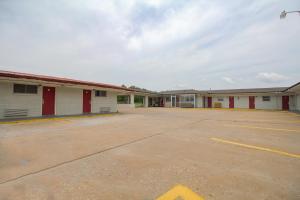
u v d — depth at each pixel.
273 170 3.23
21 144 4.88
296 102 21.25
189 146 4.85
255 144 5.12
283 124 9.43
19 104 10.37
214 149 4.57
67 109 13.02
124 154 4.09
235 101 27.97
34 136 5.93
